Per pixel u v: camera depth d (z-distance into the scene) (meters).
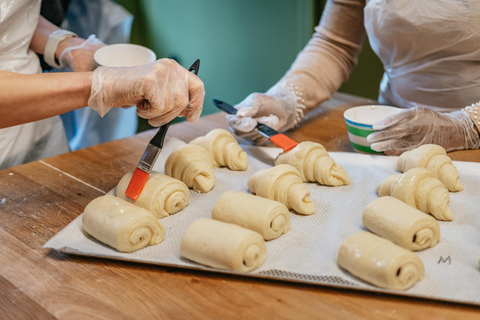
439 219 1.37
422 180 1.41
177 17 3.62
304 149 1.62
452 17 1.73
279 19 3.17
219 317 1.05
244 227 1.31
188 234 1.21
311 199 1.54
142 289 1.15
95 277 1.20
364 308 1.06
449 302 1.06
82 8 2.68
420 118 1.73
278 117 2.02
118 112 3.00
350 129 1.83
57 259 1.27
